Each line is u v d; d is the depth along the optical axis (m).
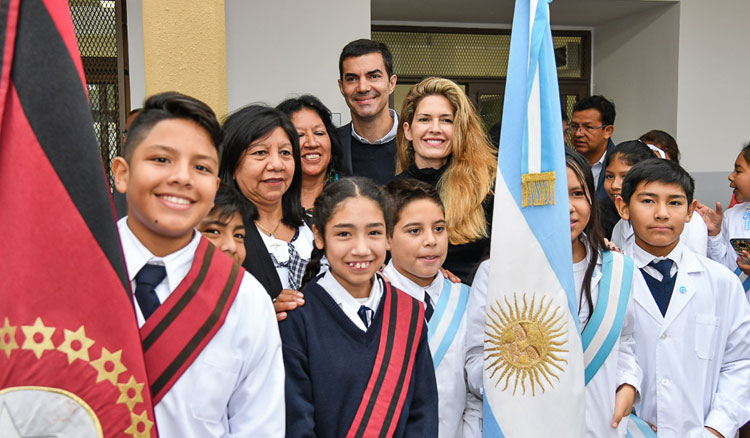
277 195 2.11
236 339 1.44
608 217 3.13
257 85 4.50
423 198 2.01
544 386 1.81
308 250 2.21
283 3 4.48
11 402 1.20
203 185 1.38
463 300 2.10
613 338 2.03
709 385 2.26
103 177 1.29
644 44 5.63
